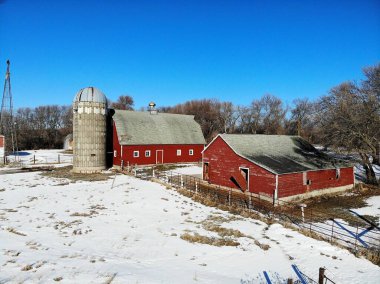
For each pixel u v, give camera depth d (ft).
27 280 28.99
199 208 73.77
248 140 103.81
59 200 77.00
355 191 102.37
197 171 137.49
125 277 31.24
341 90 119.03
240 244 48.29
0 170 132.57
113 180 107.45
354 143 105.40
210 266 38.73
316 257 44.98
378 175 130.62
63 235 47.78
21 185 98.07
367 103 99.81
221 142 101.40
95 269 33.24
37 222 55.36
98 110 130.21
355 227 64.64
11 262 33.65
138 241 47.11
